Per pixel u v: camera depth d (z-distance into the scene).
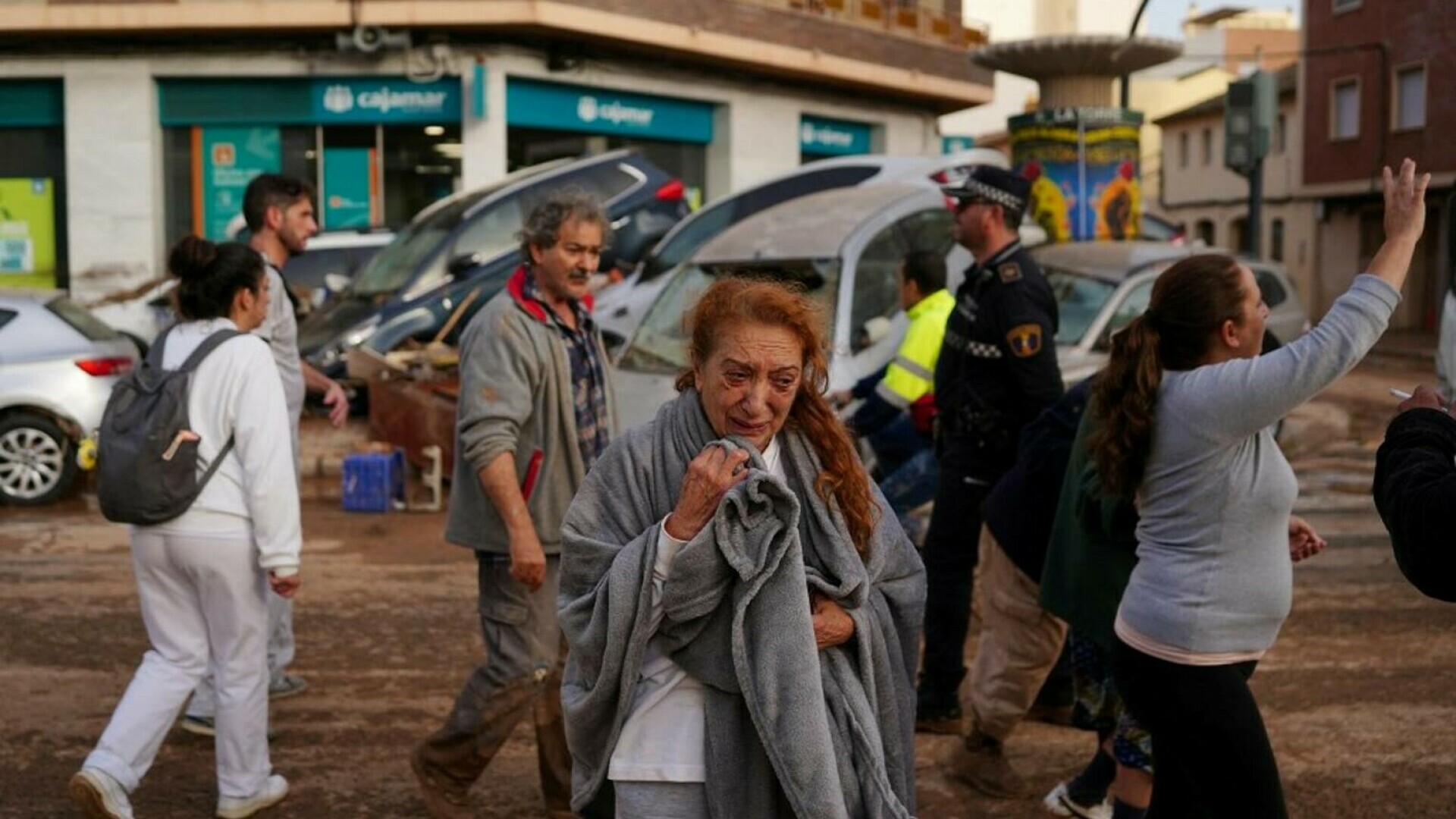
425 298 15.05
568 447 4.77
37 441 12.18
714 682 2.89
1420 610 7.87
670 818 2.92
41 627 7.71
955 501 5.93
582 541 2.96
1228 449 3.66
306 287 17.22
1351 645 7.21
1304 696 6.41
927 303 7.02
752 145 25.30
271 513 4.85
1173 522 3.75
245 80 22.00
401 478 11.41
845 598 2.92
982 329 5.80
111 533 10.59
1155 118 58.19
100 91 21.91
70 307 12.84
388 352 14.62
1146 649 3.77
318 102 21.84
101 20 21.20
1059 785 5.27
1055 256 12.43
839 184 14.03
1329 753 5.69
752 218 11.81
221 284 4.96
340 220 22.14
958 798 5.32
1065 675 6.09
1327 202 43.41
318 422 14.77
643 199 16.45
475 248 15.48
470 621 7.81
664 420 3.04
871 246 10.73
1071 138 16.22
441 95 21.58
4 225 22.69
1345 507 11.18
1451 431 3.08
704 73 24.34
